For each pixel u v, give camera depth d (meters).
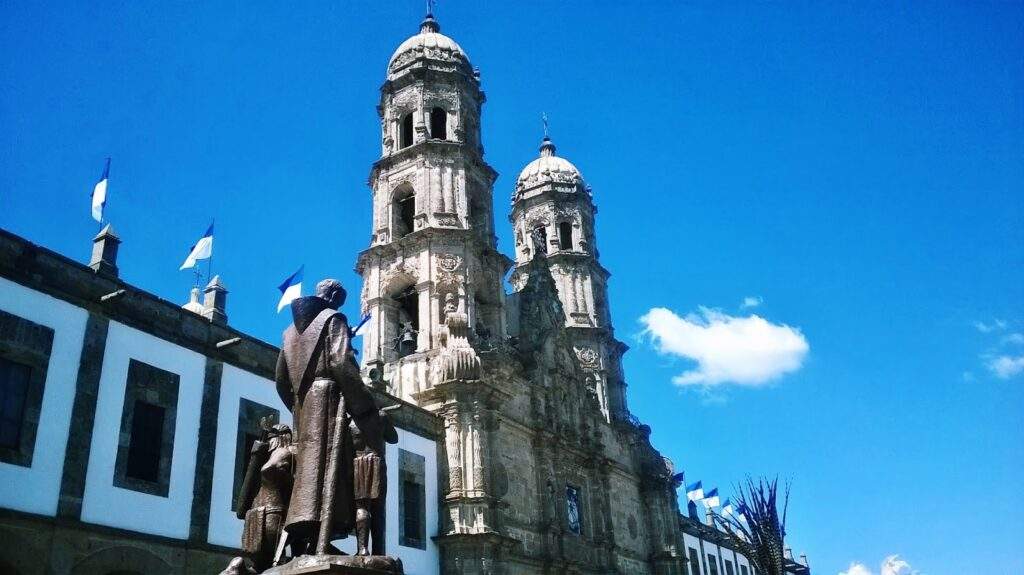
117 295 24.44
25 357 22.19
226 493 26.98
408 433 37.59
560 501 46.31
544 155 68.69
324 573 8.17
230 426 27.86
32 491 21.41
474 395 40.41
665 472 60.06
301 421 9.34
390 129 49.38
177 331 27.05
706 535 74.75
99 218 27.70
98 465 23.27
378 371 39.56
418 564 35.69
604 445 54.22
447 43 51.69
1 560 20.39
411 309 47.47
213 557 25.78
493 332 46.47
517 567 40.50
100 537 22.75
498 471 41.41
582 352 59.28
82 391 23.41
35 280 22.97
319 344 9.60
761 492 33.38
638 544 54.94
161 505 24.75
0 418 21.31
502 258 48.22
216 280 32.38
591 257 63.62
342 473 9.15
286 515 9.49
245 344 29.45
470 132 50.53
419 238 44.66
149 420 25.38
